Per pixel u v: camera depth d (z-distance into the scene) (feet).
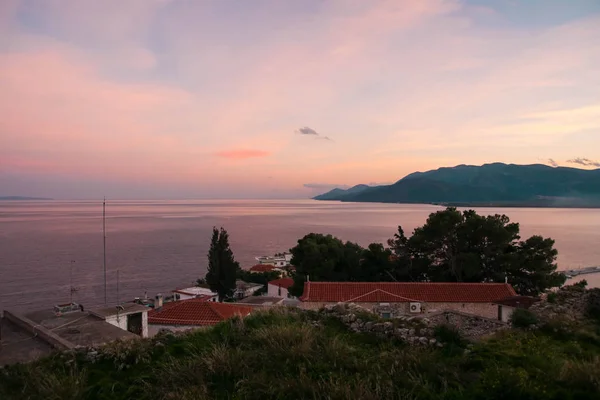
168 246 427.33
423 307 80.53
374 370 29.58
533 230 590.55
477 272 116.06
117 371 32.12
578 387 25.96
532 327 43.11
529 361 31.32
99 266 309.83
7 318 51.65
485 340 38.83
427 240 127.24
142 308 61.26
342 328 41.29
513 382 25.84
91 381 30.99
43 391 28.22
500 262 115.34
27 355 38.96
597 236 512.22
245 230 619.67
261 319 42.39
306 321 42.19
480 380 27.32
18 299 208.64
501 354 32.89
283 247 447.42
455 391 26.43
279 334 35.68
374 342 37.70
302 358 31.99
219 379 29.68
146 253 379.55
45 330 44.83
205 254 377.71
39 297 213.25
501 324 49.93
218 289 185.37
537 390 25.07
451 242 124.67
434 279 124.98
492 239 117.91
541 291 112.06
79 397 28.04
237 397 27.12
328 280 125.90
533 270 114.32
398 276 134.10
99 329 47.50
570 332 41.73
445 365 30.50
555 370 28.73
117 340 36.47
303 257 129.90
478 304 80.79
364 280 132.16
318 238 137.59
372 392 26.18
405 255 134.00
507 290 84.69
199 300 90.07
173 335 38.09
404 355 31.91
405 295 83.56
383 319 40.60
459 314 53.88
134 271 296.30
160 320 80.53
